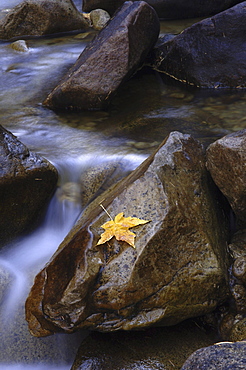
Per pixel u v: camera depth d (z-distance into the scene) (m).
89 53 4.81
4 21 7.38
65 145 4.25
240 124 4.42
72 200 3.92
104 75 4.63
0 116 4.66
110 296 3.17
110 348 3.23
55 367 3.26
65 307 3.16
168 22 7.86
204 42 5.34
